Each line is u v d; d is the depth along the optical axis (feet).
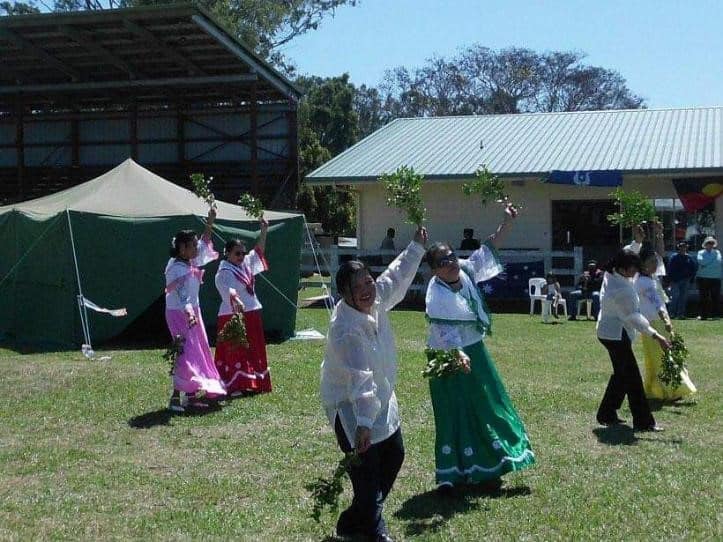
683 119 86.99
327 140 181.47
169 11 86.17
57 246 47.85
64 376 37.96
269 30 143.54
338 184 80.89
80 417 30.22
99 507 20.86
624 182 76.74
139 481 22.89
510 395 33.30
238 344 32.68
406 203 19.01
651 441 26.58
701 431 27.99
